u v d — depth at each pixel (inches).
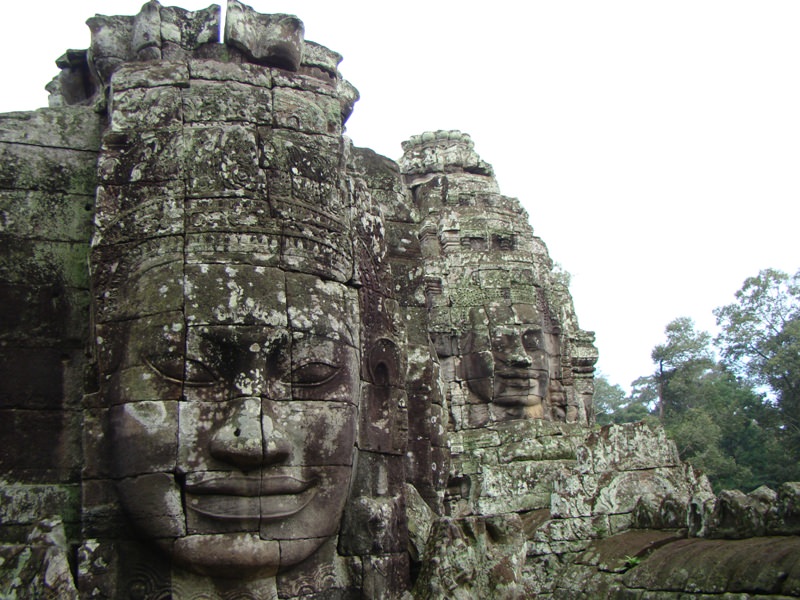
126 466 238.5
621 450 428.5
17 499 246.5
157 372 238.8
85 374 252.8
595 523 414.6
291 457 246.1
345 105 350.6
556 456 637.3
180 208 251.3
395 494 287.9
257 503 240.1
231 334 242.5
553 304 804.6
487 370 692.1
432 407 335.9
